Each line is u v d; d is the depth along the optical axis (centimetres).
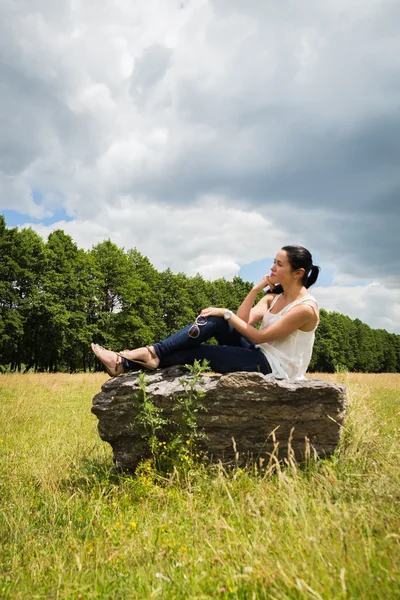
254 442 439
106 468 473
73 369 4891
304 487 345
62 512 366
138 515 358
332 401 425
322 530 257
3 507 383
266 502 315
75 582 242
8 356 4131
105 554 286
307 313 453
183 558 266
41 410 1052
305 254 471
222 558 256
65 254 4044
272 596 204
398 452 407
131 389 455
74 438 696
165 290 5066
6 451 614
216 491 382
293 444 434
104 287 4428
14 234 3691
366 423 496
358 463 408
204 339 477
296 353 468
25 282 3772
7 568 283
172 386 451
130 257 4912
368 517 278
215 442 442
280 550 241
